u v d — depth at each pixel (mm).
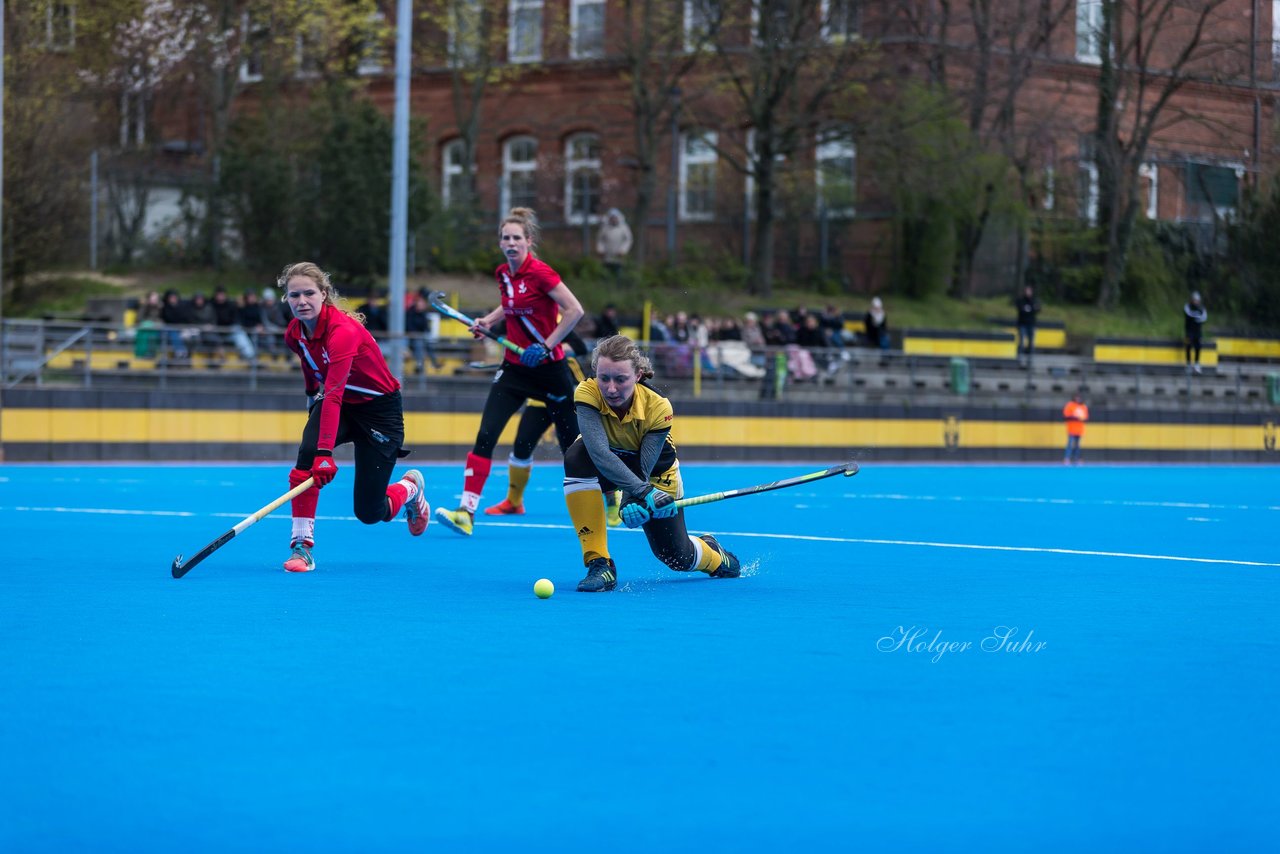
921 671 17047
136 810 11305
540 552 30797
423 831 10844
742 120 137625
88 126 115750
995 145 129375
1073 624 21094
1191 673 17094
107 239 121625
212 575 26375
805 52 122438
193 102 139875
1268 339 140000
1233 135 142125
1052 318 136000
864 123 124562
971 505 50688
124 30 119875
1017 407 100812
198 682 16141
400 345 80500
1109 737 13766
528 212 36094
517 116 147000
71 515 40250
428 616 21312
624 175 142625
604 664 17375
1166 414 106688
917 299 133375
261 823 11008
